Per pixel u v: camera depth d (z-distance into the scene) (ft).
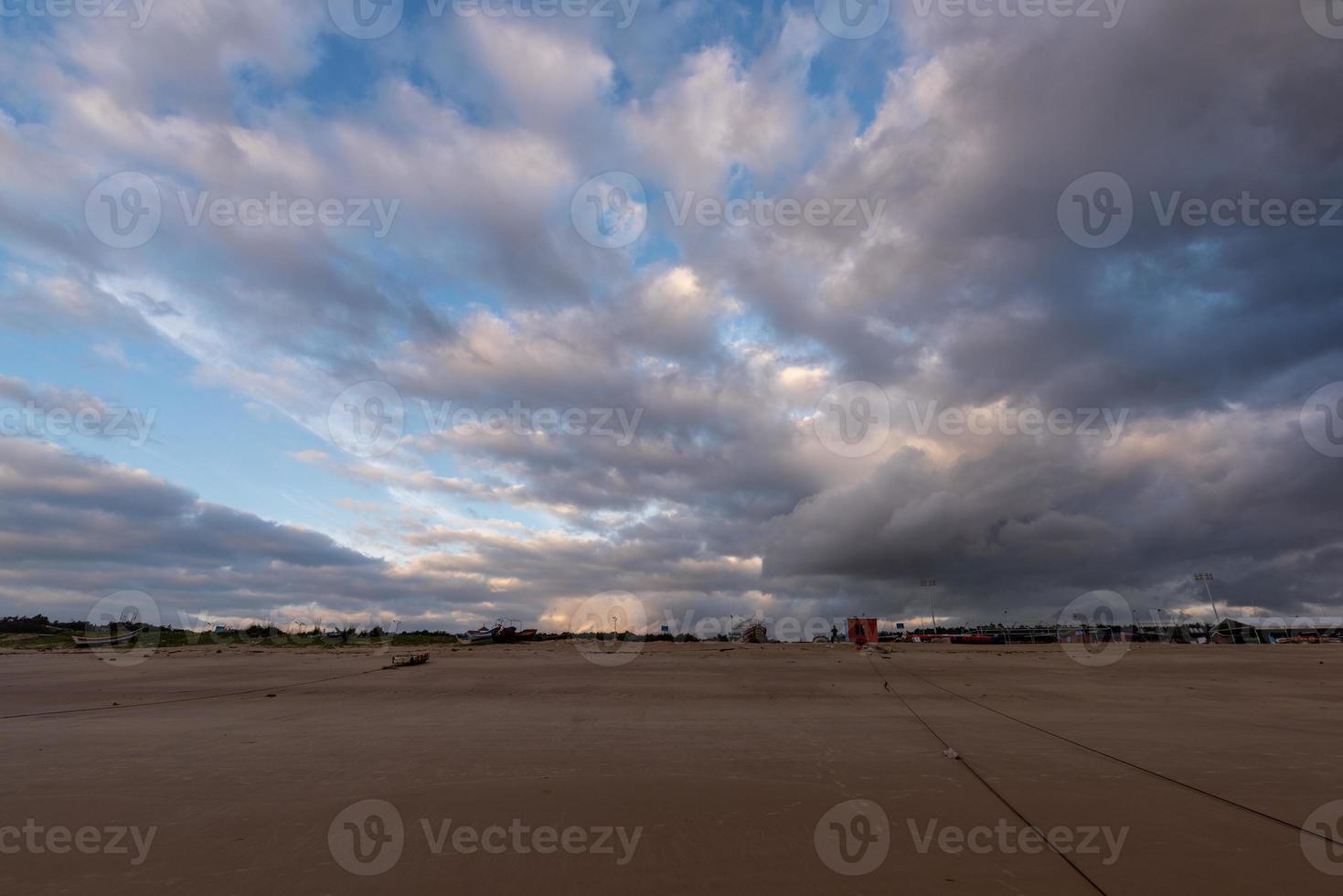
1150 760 33.76
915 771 31.65
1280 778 29.86
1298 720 47.21
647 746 37.81
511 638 151.33
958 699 59.41
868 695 62.39
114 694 64.13
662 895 18.20
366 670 83.41
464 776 30.89
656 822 24.27
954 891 18.29
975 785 28.91
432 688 67.21
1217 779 29.81
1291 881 18.65
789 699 59.77
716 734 41.55
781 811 25.46
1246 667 92.12
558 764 33.22
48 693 64.59
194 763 33.83
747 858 20.84
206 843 22.35
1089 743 38.17
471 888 18.75
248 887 18.90
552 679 73.10
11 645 142.31
